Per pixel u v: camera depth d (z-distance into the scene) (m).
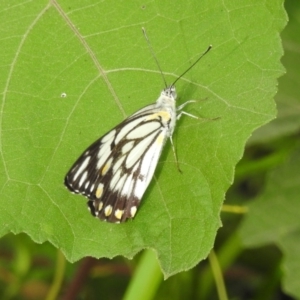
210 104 0.28
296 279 0.34
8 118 0.28
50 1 0.28
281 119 0.36
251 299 0.39
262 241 0.35
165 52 0.28
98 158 0.28
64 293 0.35
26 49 0.28
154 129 0.28
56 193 0.28
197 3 0.28
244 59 0.28
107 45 0.28
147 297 0.31
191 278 0.35
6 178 0.28
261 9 0.28
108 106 0.28
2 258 0.39
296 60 0.36
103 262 0.37
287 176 0.35
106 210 0.28
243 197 0.41
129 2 0.28
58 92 0.28
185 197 0.28
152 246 0.28
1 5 0.28
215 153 0.28
